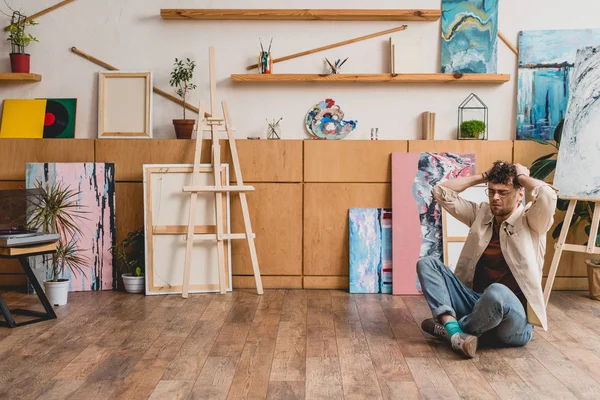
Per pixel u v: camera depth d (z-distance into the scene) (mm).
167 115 5266
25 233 4090
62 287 4480
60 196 4578
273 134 5137
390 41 5180
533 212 3244
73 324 3953
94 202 4961
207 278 4926
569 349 3469
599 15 5141
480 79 5082
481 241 3518
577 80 4496
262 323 3996
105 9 5223
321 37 5223
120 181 5055
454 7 5160
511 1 5168
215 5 5180
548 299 4617
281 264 5047
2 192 4211
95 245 4973
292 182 5008
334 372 3084
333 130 5223
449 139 5254
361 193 5012
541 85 5172
